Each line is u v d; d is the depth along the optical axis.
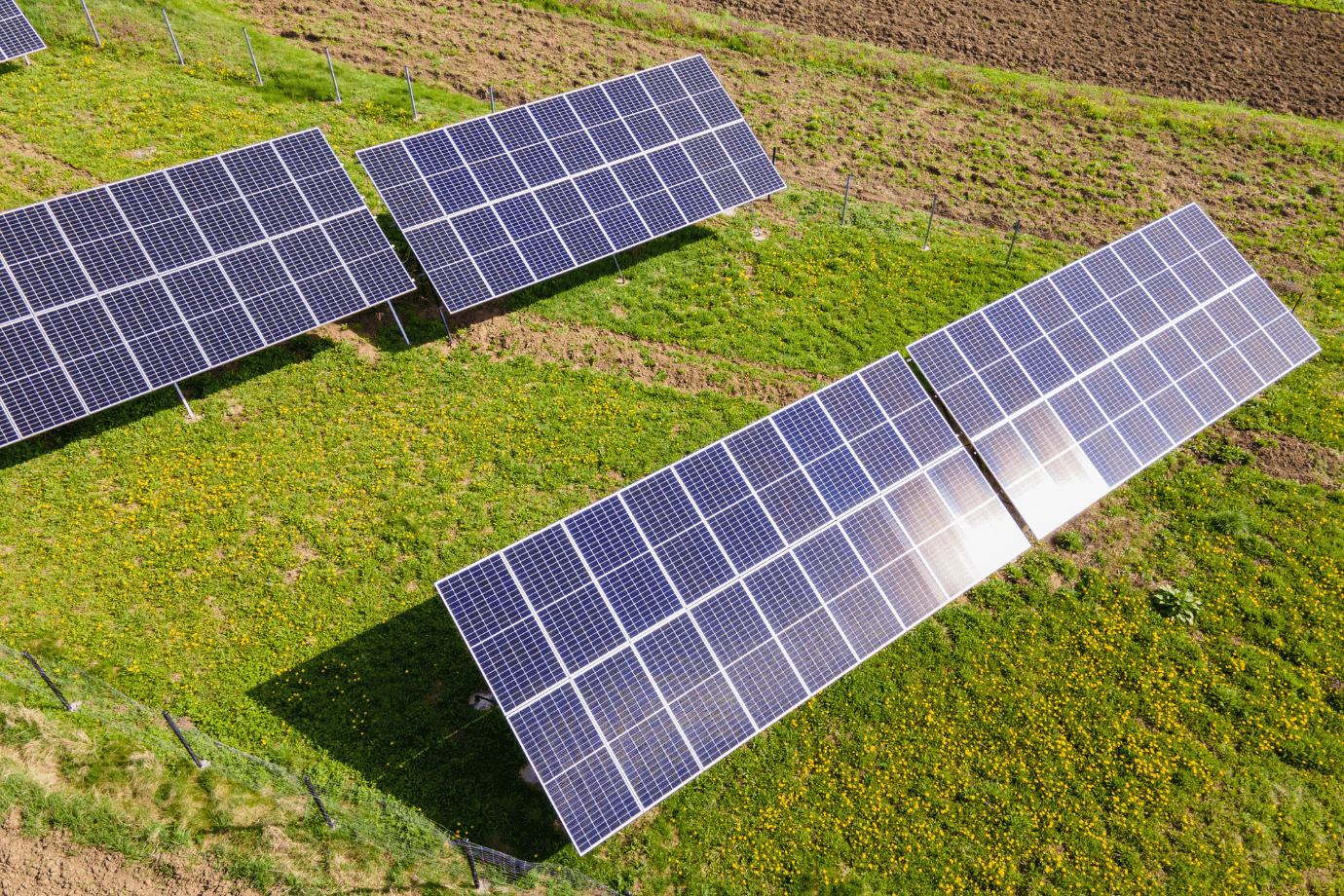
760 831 20.02
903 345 29.73
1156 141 39.03
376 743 20.39
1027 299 25.20
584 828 17.56
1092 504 24.50
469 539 23.92
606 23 41.62
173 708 20.27
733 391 28.16
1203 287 27.03
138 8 36.12
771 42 41.69
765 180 32.28
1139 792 20.89
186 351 24.41
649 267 31.20
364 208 27.31
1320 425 28.30
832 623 20.23
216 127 32.81
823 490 21.33
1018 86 41.06
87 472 23.84
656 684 18.81
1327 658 23.28
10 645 20.64
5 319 23.14
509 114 29.80
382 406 26.38
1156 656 23.14
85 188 29.94
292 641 21.62
